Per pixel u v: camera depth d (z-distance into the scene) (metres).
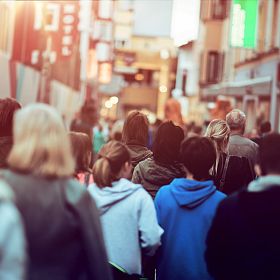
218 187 11.18
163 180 10.15
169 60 129.62
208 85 58.72
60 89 42.09
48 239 5.57
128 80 144.38
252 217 6.91
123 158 8.45
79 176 9.70
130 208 8.41
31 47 29.81
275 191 6.85
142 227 8.39
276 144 6.91
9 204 4.85
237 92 38.28
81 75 61.03
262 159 6.94
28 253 5.51
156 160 10.23
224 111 17.73
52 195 5.62
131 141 11.54
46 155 5.59
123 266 8.42
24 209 5.52
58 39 34.62
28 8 29.48
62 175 5.67
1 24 25.95
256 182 6.95
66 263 5.66
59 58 34.81
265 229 6.89
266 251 6.91
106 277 5.89
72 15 34.34
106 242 8.44
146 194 8.50
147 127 11.59
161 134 10.16
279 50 37.44
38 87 32.28
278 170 6.89
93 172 8.49
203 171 8.61
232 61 52.25
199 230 8.52
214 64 58.62
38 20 30.64
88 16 56.62
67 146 5.72
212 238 7.16
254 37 37.09
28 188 5.57
